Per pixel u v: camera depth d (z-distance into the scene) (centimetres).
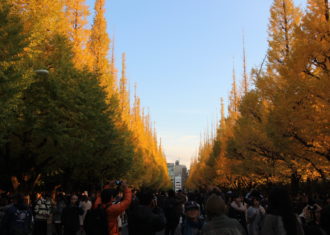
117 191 523
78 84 1767
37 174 1978
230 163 3262
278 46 1892
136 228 511
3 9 1109
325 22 1259
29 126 1554
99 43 2839
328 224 468
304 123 1259
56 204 1420
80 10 2383
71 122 1723
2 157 1908
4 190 2323
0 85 1052
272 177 2286
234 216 967
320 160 1380
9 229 731
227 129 4047
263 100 2245
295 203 1295
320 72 1342
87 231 477
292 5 1930
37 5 1620
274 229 382
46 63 1673
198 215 628
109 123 2183
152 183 6900
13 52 1102
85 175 2803
